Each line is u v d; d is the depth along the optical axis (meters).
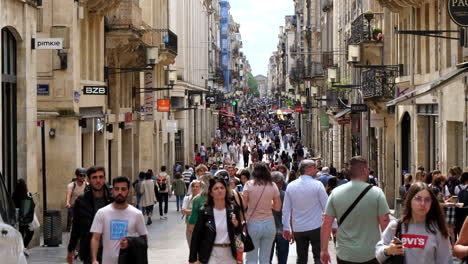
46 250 19.28
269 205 12.06
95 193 10.36
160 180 31.75
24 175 20.59
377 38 34.19
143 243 9.30
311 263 15.98
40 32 25.56
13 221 8.77
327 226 9.11
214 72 94.06
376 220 8.95
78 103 26.92
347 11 47.72
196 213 11.78
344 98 46.59
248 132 109.19
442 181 16.23
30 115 20.98
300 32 96.38
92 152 29.77
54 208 26.09
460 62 23.14
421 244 7.39
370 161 37.53
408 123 31.61
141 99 40.06
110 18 32.44
